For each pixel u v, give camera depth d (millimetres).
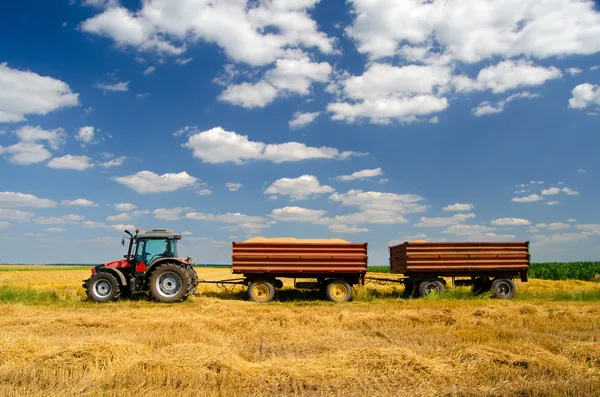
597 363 6195
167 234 15117
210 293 17375
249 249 15039
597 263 41906
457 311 11359
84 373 5496
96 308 12711
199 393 4867
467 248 15820
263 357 6609
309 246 15148
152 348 6758
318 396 4938
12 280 26422
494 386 5203
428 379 5508
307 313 11180
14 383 5148
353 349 6523
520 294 16719
